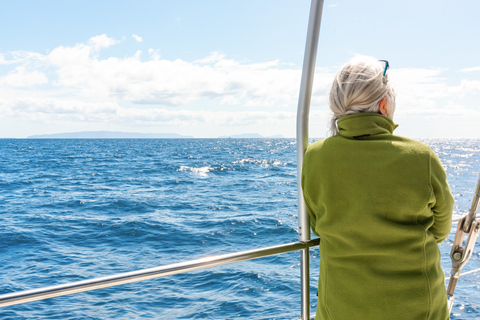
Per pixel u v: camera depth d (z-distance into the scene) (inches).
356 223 40.4
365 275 40.3
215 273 321.1
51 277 360.8
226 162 1940.2
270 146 4212.6
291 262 348.8
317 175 45.1
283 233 522.9
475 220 52.3
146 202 818.2
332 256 43.4
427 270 39.2
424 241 38.8
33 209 759.1
